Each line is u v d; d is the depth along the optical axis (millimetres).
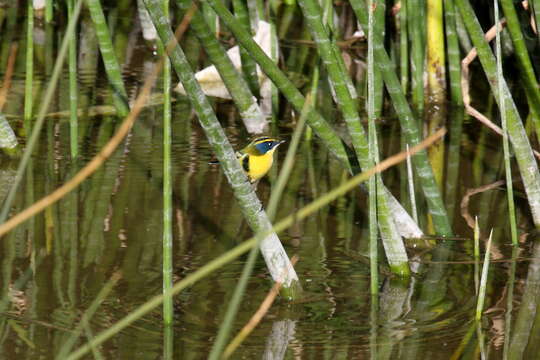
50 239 10109
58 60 5336
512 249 10266
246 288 9141
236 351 7848
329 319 8516
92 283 9094
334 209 11438
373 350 7918
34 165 12289
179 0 7758
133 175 12125
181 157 12930
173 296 8922
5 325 8148
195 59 17500
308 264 9766
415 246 10352
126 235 10297
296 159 13195
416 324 8453
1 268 9336
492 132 14500
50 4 18609
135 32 18969
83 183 11773
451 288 9266
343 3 20375
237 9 14414
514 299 9000
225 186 11945
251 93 14242
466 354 7875
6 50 17297
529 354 7891
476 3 16969
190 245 10125
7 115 14094
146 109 14930
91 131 13758
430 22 15234
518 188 12227
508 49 16234
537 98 11328
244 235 10461
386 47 17359
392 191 12125
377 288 8828
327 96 15828
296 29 19812
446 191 12117
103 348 7793
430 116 15164
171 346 7883
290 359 7719
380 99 14875
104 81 16094
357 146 8492
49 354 7648
